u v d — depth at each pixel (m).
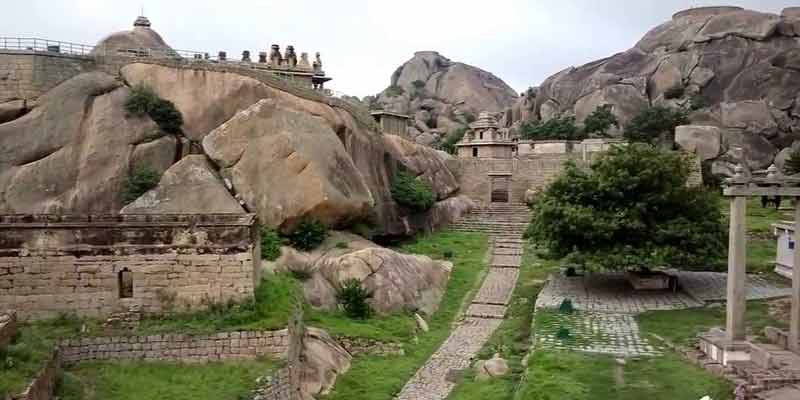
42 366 16.50
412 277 34.81
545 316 29.45
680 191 32.78
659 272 34.59
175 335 21.31
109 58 42.72
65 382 18.19
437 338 30.41
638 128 67.19
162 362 21.16
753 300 30.45
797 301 22.45
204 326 21.72
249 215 23.23
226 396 19.09
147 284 22.12
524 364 25.02
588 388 20.75
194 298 22.33
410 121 89.06
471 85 101.38
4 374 15.42
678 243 31.95
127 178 36.94
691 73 74.12
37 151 36.84
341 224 38.53
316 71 55.16
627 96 75.19
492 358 26.64
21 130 37.25
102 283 21.86
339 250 35.78
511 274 40.06
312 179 36.16
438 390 24.50
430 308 34.03
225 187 36.34
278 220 35.56
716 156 60.31
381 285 32.53
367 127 46.81
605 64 83.19
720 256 31.61
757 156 64.81
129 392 19.02
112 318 21.81
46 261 21.64
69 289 21.73
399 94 100.88
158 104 39.47
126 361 20.98
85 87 39.25
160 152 38.34
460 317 33.53
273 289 24.45
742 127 67.50
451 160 58.47
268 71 46.94
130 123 38.53
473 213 54.50
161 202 34.75
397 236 45.72
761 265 37.25
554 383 21.25
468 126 79.12
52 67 40.97
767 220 47.00
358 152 43.94
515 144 65.44
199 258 22.31
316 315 29.52
